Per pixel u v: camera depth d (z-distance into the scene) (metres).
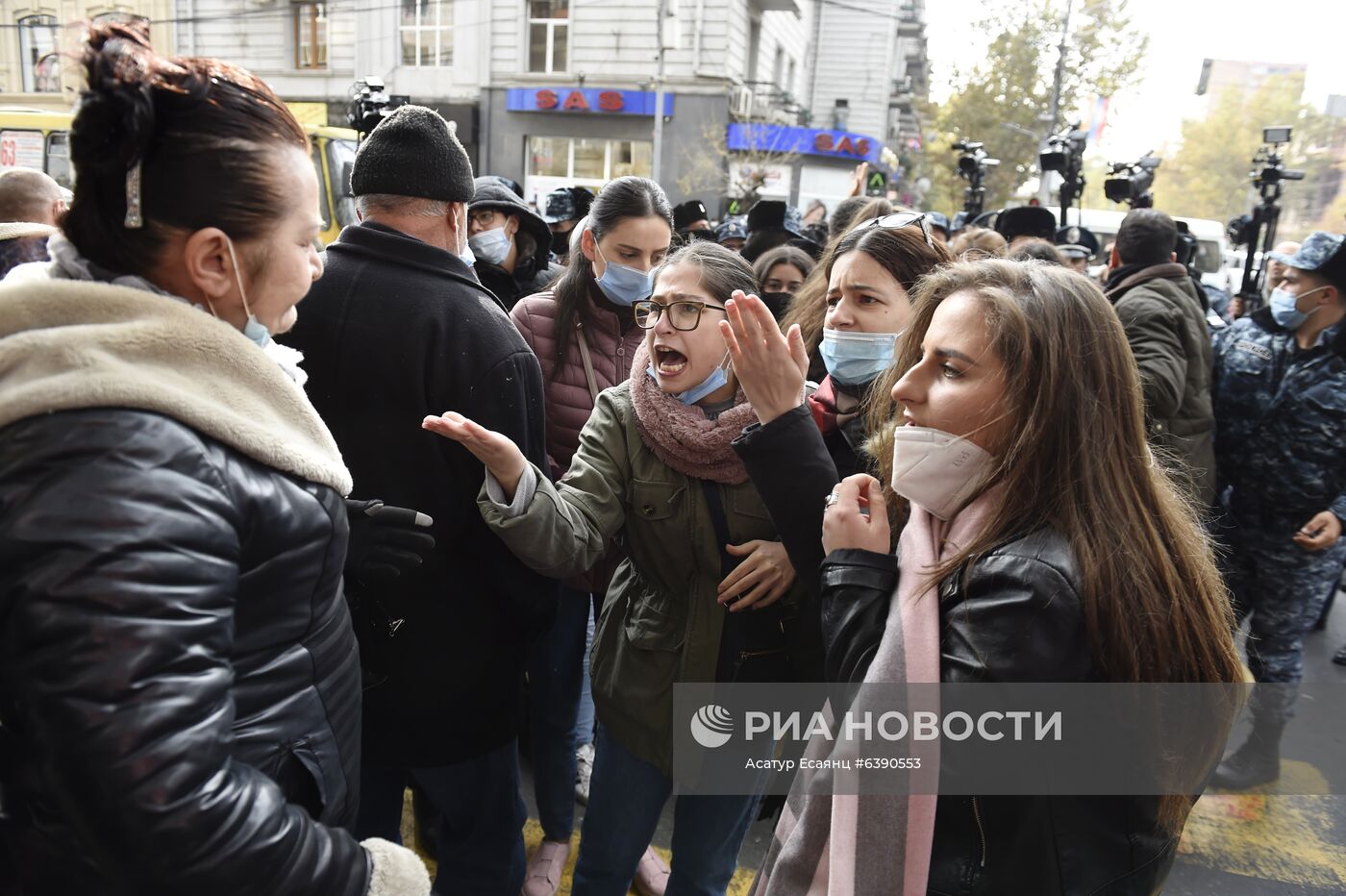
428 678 1.64
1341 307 2.67
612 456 1.66
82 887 0.86
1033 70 22.23
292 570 0.93
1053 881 0.96
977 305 1.04
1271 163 6.79
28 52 16.52
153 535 0.75
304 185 0.95
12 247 2.11
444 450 1.58
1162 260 3.28
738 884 2.36
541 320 2.43
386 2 17.45
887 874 0.98
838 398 1.81
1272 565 2.86
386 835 1.82
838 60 24.12
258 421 0.90
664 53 16.98
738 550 1.56
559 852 2.30
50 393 0.76
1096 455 0.98
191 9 17.73
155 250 0.89
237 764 0.83
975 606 0.96
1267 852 2.55
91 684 0.71
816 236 5.67
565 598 2.23
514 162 17.98
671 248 3.25
